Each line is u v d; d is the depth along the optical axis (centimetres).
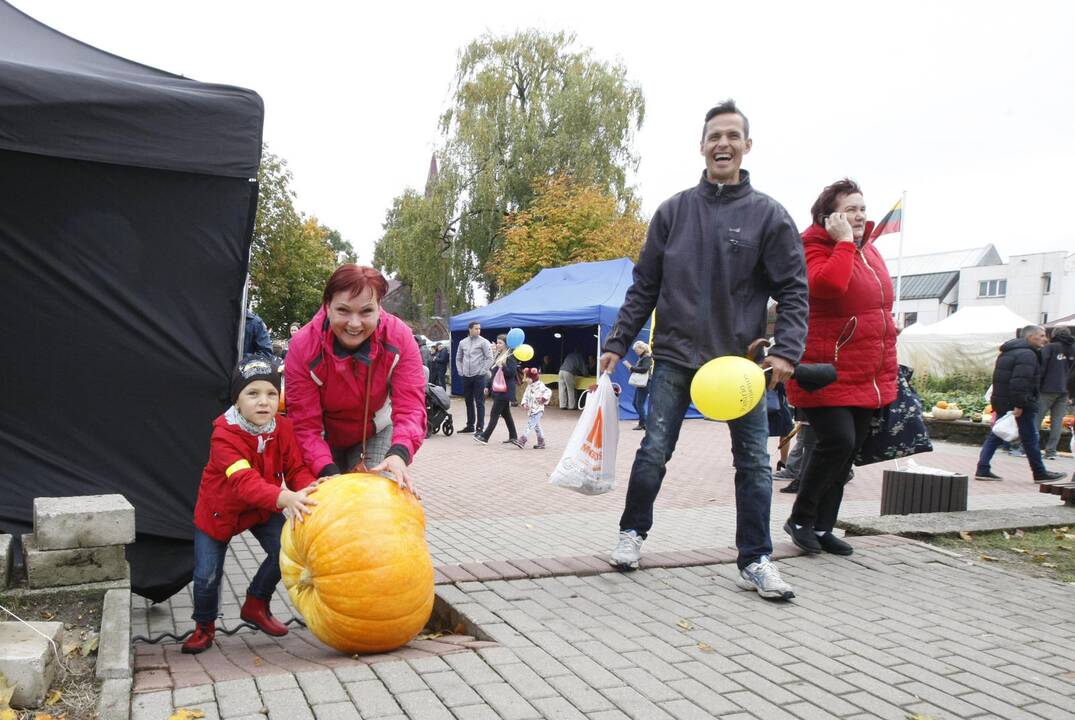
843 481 493
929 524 578
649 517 448
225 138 422
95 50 531
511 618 358
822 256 457
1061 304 5338
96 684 285
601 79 3269
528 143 3222
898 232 2756
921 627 361
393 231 3425
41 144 388
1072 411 1636
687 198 426
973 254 6419
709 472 1056
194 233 425
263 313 3425
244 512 356
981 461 1060
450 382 2888
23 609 345
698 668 305
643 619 363
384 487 331
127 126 402
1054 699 285
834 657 321
